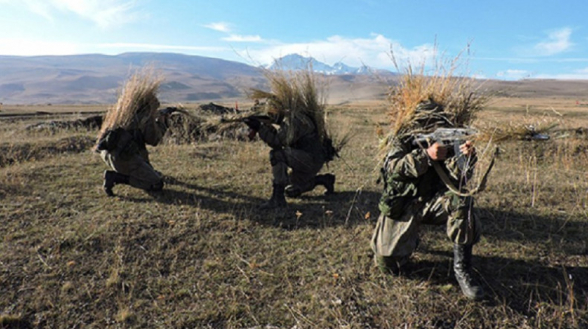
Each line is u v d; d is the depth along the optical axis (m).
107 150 5.86
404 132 3.65
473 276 3.55
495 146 3.16
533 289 3.57
